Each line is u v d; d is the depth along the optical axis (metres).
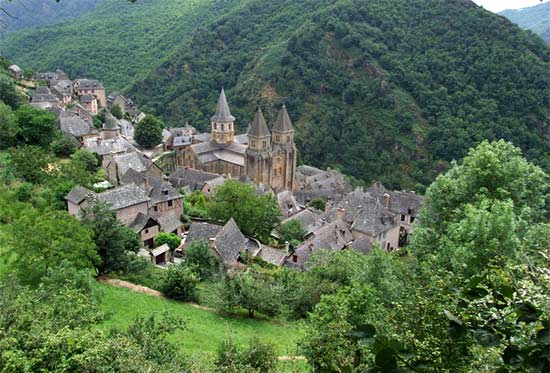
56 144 84.19
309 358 21.53
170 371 20.61
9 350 17.62
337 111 158.88
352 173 146.38
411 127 146.88
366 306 23.27
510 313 6.33
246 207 65.88
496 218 26.72
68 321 21.61
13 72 143.50
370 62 164.00
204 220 69.31
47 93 128.25
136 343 22.95
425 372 5.75
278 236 69.88
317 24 178.62
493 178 33.84
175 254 58.69
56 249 36.91
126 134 129.38
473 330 6.20
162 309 39.12
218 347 30.42
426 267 20.27
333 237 64.12
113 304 38.16
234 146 112.31
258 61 192.12
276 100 171.00
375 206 75.94
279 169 107.56
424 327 12.64
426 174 138.50
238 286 41.09
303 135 156.75
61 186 61.16
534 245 24.45
